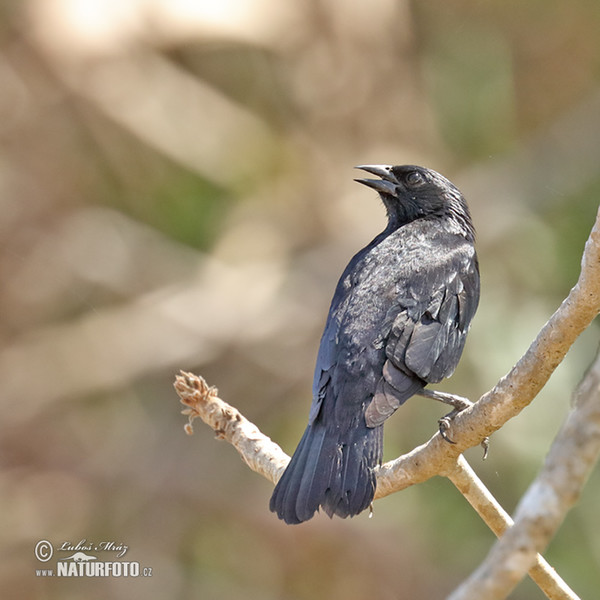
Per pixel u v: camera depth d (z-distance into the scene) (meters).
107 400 14.70
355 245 14.34
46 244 14.89
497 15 15.58
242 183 14.80
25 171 14.62
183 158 14.52
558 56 15.65
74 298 14.96
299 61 14.25
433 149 14.87
